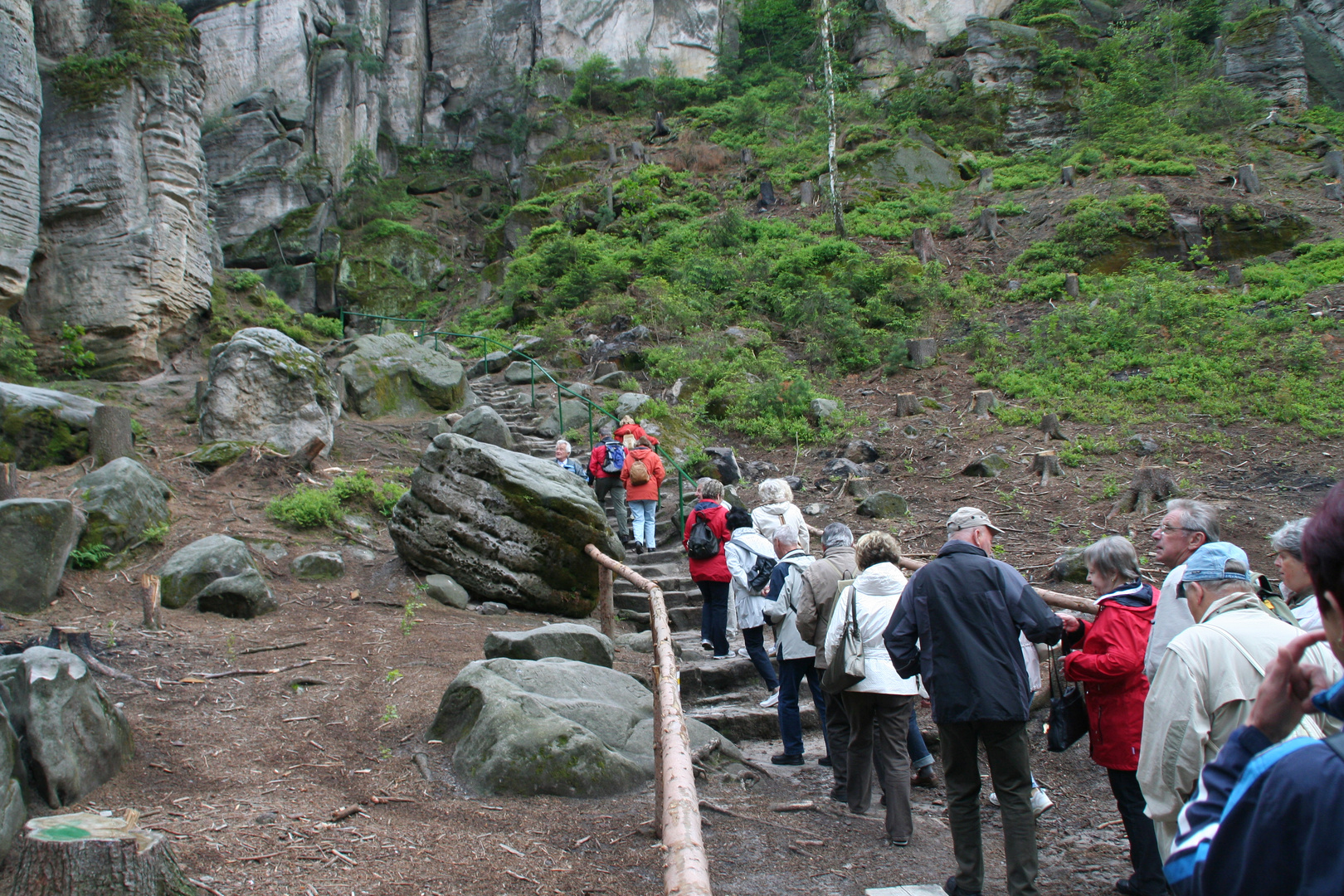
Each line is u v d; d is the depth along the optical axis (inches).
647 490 379.6
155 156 507.8
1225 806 52.2
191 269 535.5
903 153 1048.8
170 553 303.7
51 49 511.8
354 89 1268.5
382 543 349.7
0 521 249.3
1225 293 687.1
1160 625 140.6
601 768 174.1
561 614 313.1
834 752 193.6
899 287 741.9
